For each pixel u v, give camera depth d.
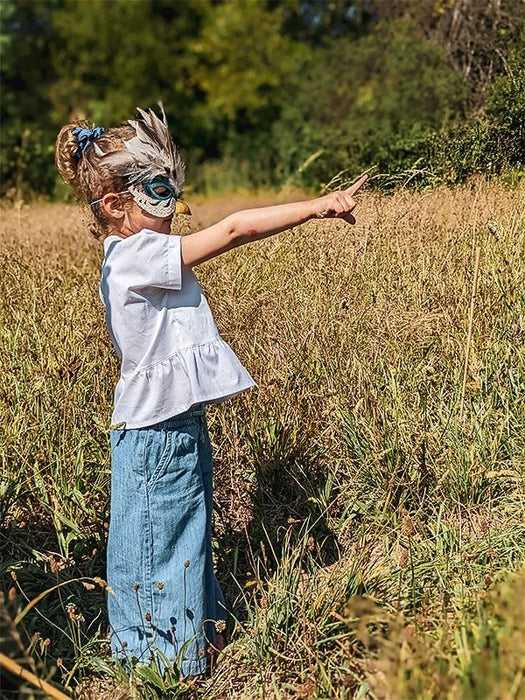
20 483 3.43
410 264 4.40
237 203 13.77
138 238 2.49
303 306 4.18
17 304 4.86
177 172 2.56
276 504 3.56
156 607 2.60
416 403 3.60
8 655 2.38
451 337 3.88
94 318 4.54
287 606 2.75
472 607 2.38
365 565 2.98
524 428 3.46
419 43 12.30
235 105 26.33
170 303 2.52
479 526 3.20
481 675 1.88
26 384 3.93
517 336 3.81
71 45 28.38
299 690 2.44
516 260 4.14
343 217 2.43
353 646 2.54
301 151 16.28
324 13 27.22
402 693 1.94
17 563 3.09
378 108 12.05
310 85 17.39
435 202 4.96
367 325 4.00
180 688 2.56
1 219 8.55
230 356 2.57
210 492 2.73
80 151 2.58
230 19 26.33
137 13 27.91
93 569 3.21
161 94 27.92
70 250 6.79
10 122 28.08
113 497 2.62
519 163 5.12
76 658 2.70
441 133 6.02
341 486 3.45
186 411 2.56
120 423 2.54
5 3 27.92
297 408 3.71
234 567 3.12
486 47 8.19
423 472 3.34
